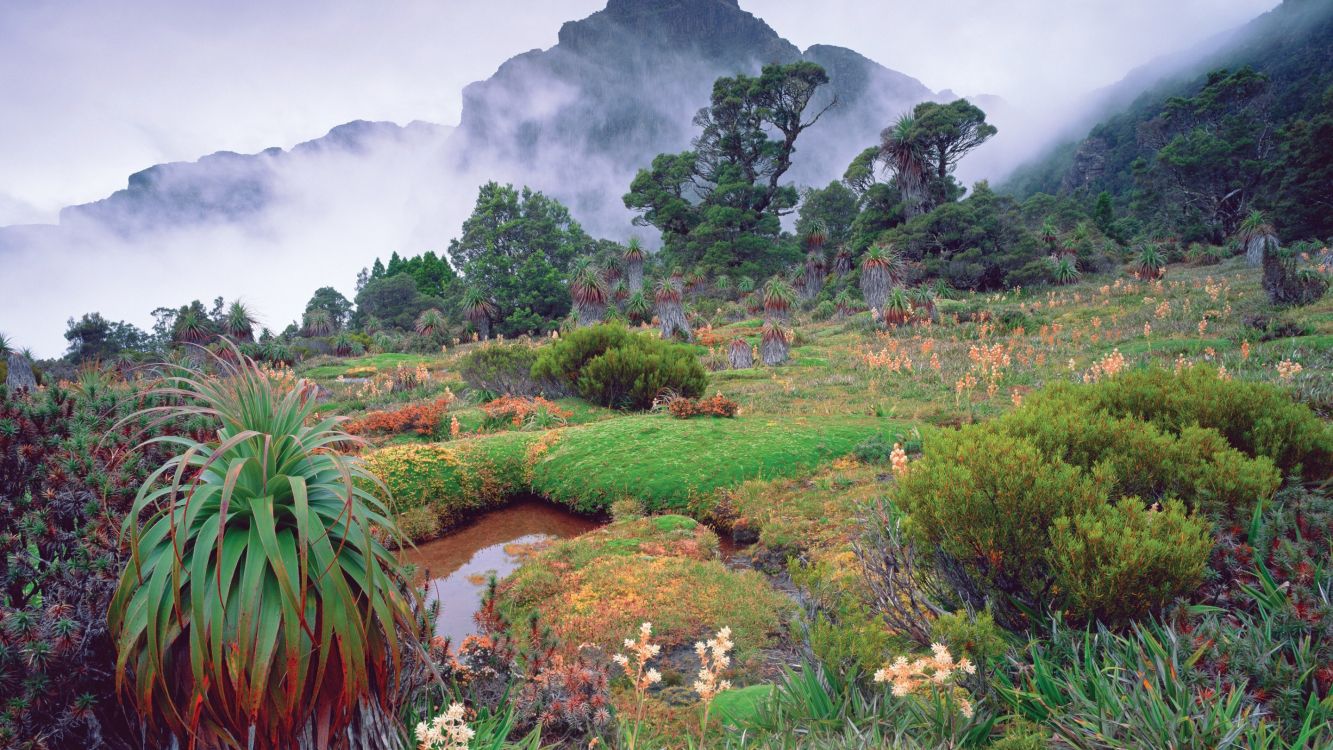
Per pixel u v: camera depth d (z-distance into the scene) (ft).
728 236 249.55
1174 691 12.07
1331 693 11.14
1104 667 13.12
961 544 17.33
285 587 9.32
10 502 11.34
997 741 12.23
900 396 64.13
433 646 14.61
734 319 173.88
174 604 9.43
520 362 73.10
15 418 11.85
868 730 12.76
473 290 203.72
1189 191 259.80
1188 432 19.89
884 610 17.98
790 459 42.83
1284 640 12.95
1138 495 19.08
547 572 29.53
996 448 18.16
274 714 9.78
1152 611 14.98
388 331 247.09
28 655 9.58
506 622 20.07
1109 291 128.57
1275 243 89.40
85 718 10.25
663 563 29.71
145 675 9.64
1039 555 16.75
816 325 140.77
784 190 284.82
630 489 40.83
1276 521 15.96
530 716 15.11
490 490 43.19
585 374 66.90
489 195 294.25
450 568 33.58
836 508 34.01
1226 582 15.74
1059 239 183.83
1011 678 14.60
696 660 21.86
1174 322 85.25
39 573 11.05
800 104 269.64
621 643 23.06
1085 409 24.32
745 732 13.66
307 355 168.35
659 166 278.46
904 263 168.04
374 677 11.20
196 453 10.44
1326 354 55.36
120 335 226.17
